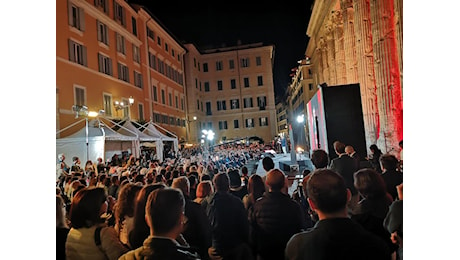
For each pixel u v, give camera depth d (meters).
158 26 31.97
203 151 25.94
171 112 35.22
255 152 27.20
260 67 47.03
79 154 13.21
